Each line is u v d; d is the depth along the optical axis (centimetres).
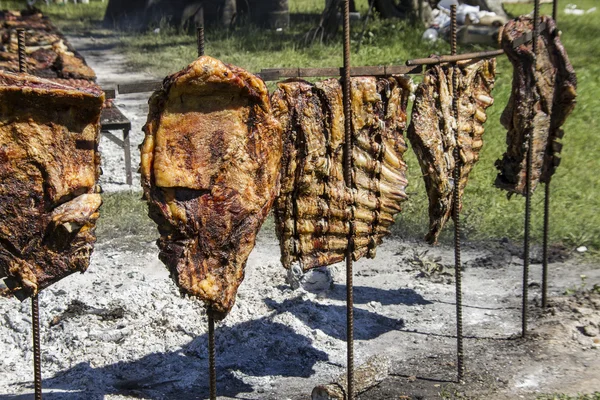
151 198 410
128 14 2336
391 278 740
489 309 674
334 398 490
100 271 720
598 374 558
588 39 1919
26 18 1644
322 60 1702
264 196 432
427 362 575
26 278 389
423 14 1912
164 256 424
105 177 1036
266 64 1689
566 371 562
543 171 657
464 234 848
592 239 830
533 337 612
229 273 430
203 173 414
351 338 478
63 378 540
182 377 543
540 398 521
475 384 541
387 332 627
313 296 674
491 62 584
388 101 496
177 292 666
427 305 681
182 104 404
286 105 454
